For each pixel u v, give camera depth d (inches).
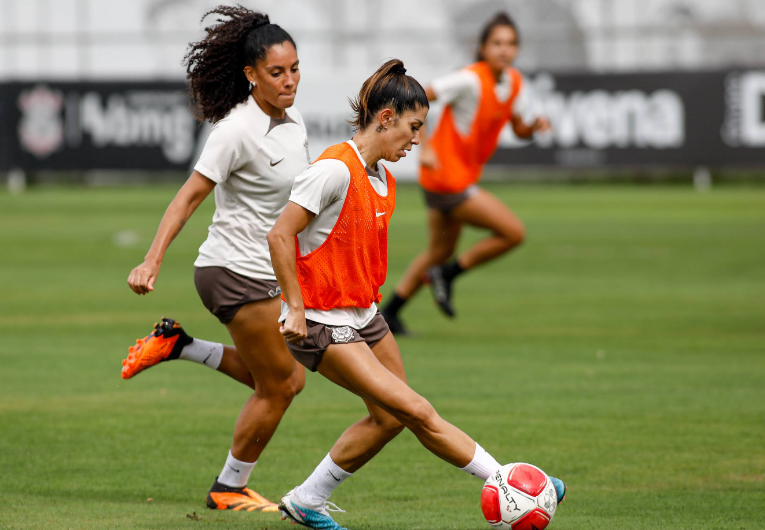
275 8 4441.4
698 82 3189.0
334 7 4436.5
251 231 593.6
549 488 506.9
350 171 501.7
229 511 596.1
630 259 1923.0
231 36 581.3
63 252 1991.9
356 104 518.3
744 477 656.4
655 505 594.6
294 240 497.7
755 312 1362.0
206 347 629.3
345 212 503.8
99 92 3297.2
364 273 519.8
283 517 558.6
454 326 1293.1
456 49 4121.6
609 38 3941.9
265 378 601.3
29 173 3346.5
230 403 887.1
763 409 847.7
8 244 2101.4
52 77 3292.3
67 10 4313.5
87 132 3304.6
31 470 676.7
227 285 592.7
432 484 653.9
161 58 4200.3
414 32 4124.0
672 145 3213.6
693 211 2753.4
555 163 3253.0
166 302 1449.3
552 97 3240.7
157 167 3312.0
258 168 586.6
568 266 1854.1
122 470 680.4
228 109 591.5
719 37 3922.2
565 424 799.7
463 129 1208.8
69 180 3575.3
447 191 1210.6
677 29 3907.5
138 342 612.4
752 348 1120.8
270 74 580.1
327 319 511.8
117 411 853.2
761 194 3225.9
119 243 2124.8
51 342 1157.7
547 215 2684.5
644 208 2849.4
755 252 1988.2
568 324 1291.8
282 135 595.8
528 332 1238.9
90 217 2596.0
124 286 1596.9
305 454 728.3
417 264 1242.0
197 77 590.6
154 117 3297.2
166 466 692.1
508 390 924.0
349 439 544.1
